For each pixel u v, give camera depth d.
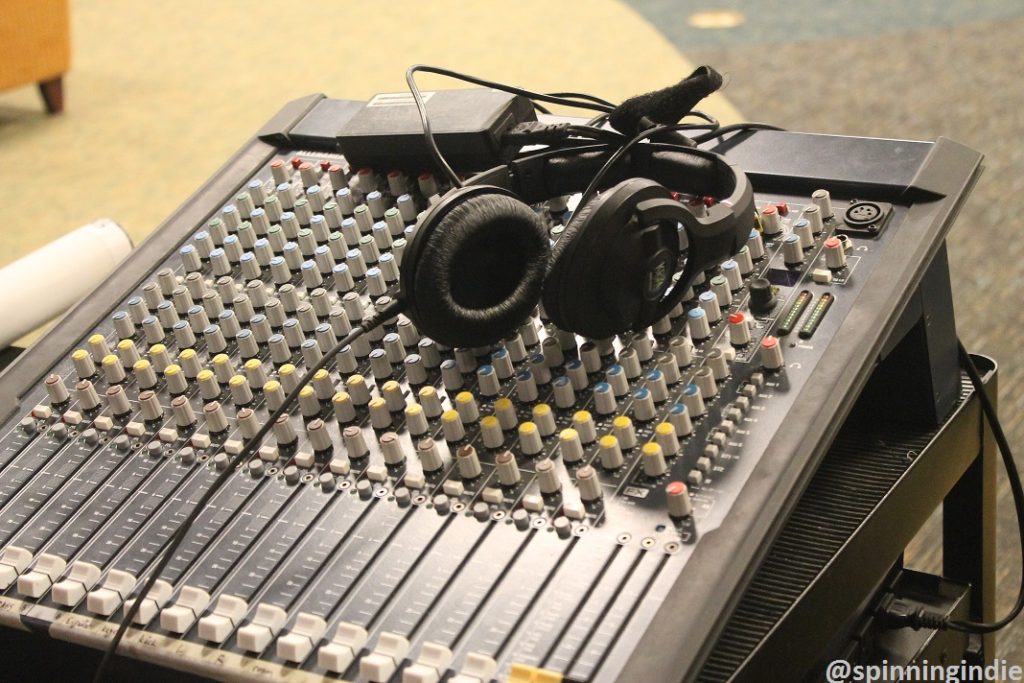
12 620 0.74
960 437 0.94
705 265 0.80
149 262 0.99
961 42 2.62
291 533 0.74
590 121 0.96
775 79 2.52
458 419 0.76
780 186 0.89
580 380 0.78
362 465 0.77
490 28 2.67
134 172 2.17
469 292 0.77
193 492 0.79
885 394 0.91
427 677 0.63
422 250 0.75
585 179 0.92
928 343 0.87
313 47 2.67
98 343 0.92
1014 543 1.48
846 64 2.56
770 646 0.70
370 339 0.85
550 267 0.76
